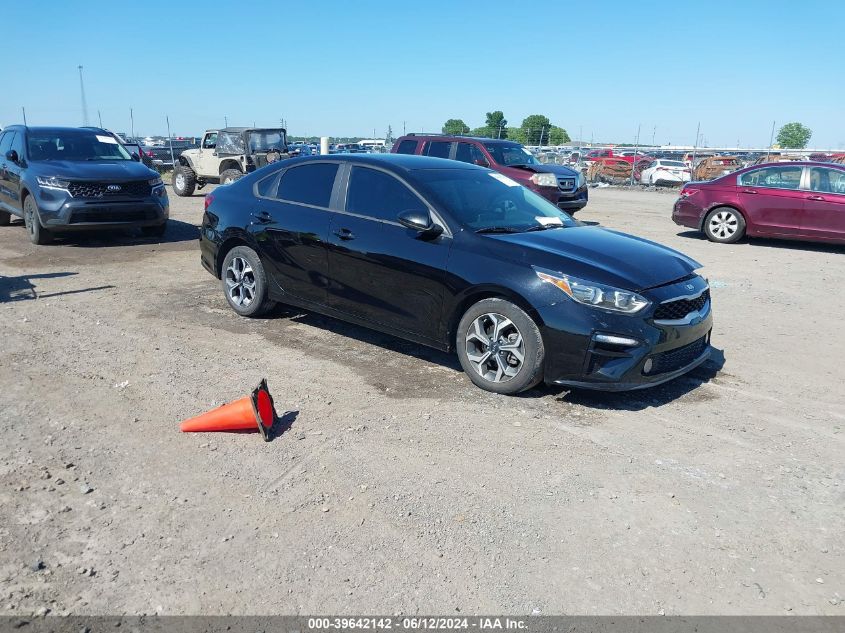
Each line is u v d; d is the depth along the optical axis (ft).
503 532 10.36
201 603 8.70
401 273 16.67
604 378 14.21
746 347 20.03
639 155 131.75
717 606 8.93
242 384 15.89
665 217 54.90
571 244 15.71
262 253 20.07
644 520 10.81
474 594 9.02
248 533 10.15
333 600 8.82
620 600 8.98
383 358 18.08
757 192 39.24
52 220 32.17
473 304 15.78
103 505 10.79
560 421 14.35
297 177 19.77
